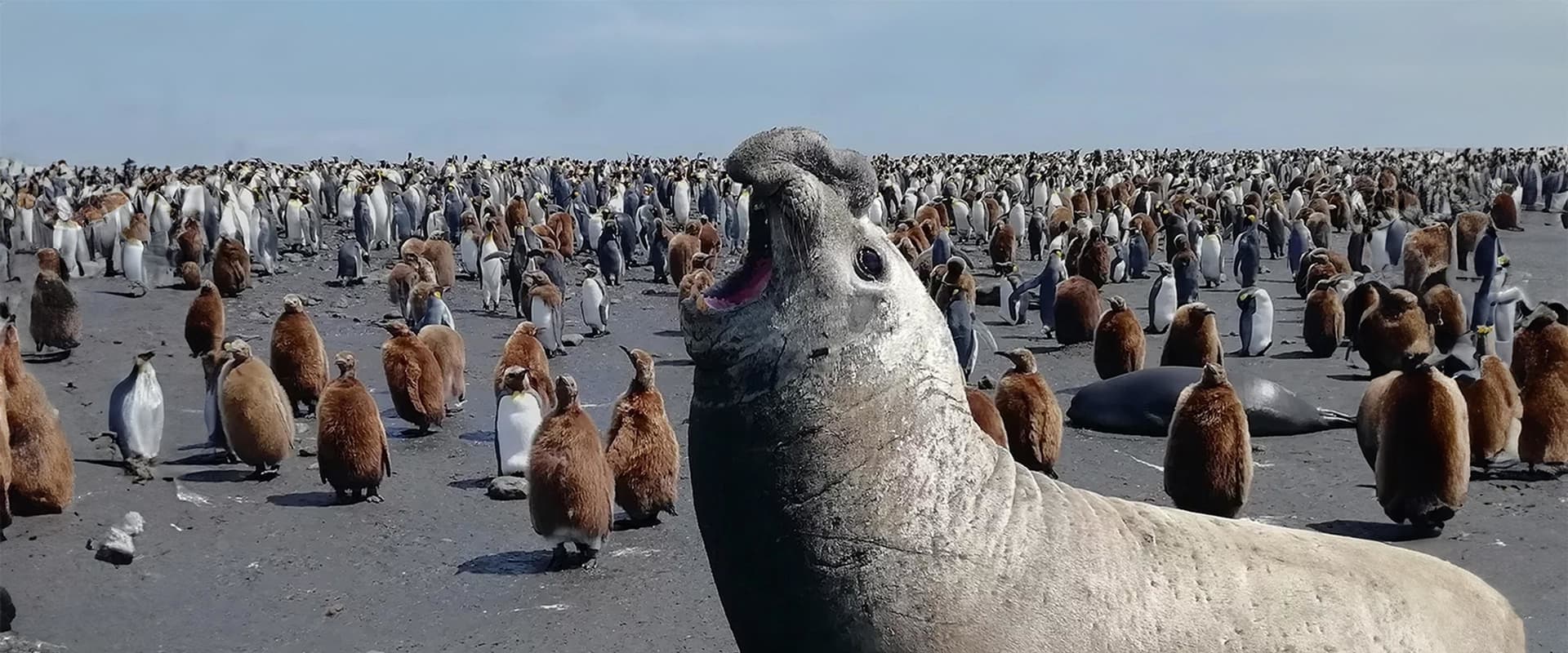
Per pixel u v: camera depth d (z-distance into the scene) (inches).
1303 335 869.8
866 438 129.8
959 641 128.6
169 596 365.1
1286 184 2797.7
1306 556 147.3
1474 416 462.6
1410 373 383.9
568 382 381.4
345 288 1103.6
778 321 130.2
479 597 361.1
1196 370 561.0
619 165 3742.6
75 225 1148.5
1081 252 1102.4
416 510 454.3
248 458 494.9
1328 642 138.7
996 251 1300.4
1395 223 1278.3
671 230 1408.7
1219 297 1109.7
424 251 1095.6
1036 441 457.7
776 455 129.7
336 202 1907.0
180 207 1598.2
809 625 131.3
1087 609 132.0
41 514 442.3
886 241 136.9
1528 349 476.7
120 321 911.7
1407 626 144.1
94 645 327.0
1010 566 131.4
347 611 351.6
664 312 1010.1
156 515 446.0
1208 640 135.3
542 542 415.8
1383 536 393.7
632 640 325.7
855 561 128.6
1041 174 2443.4
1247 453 384.2
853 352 130.6
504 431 485.1
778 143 131.1
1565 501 429.7
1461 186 2317.9
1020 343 839.1
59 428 446.6
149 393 503.8
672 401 656.4
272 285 1114.7
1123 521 142.4
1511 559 366.9
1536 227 1734.7
